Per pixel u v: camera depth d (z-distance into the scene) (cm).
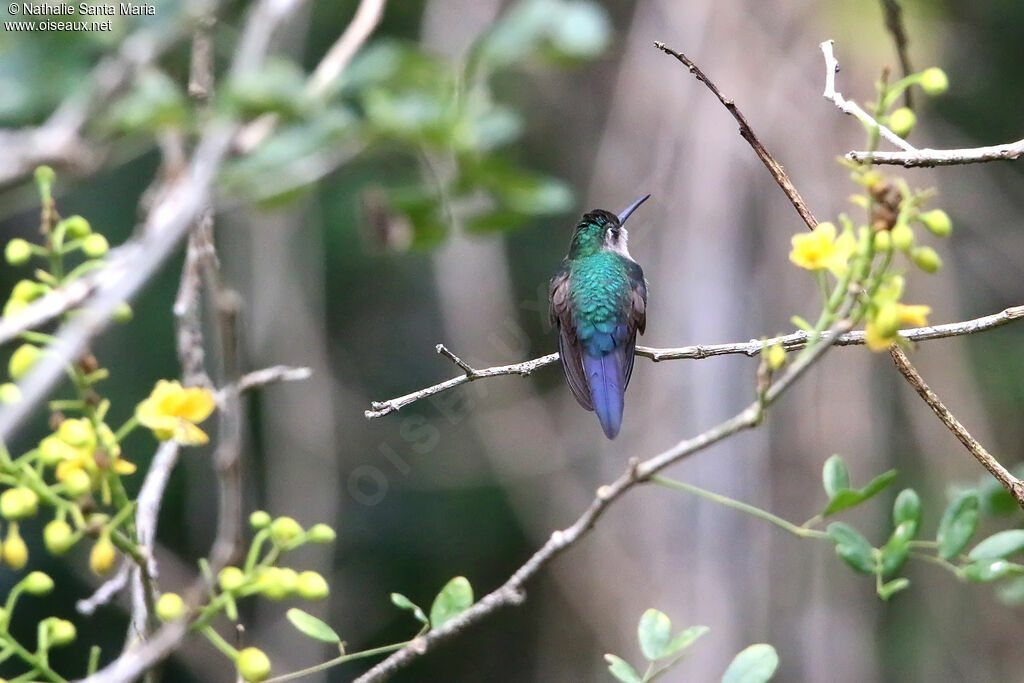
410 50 677
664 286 1195
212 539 1435
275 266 1330
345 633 1589
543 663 1473
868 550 457
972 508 468
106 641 1442
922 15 1195
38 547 1376
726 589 1173
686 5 1225
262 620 1404
